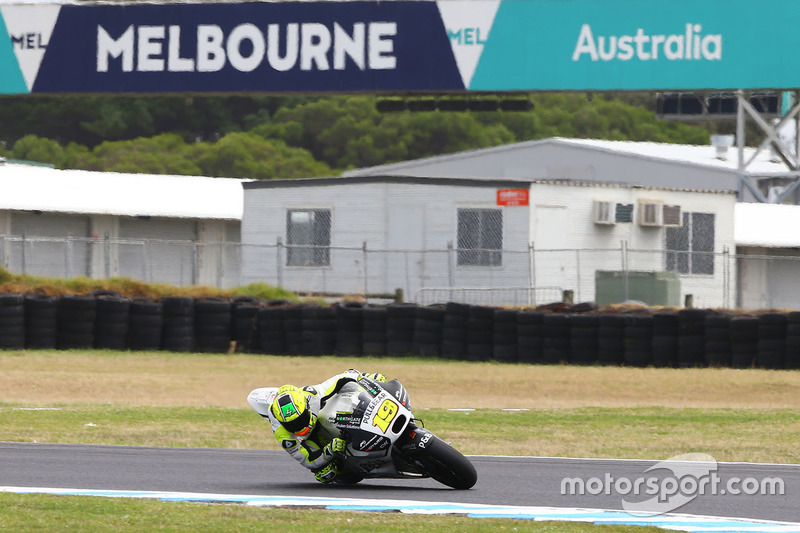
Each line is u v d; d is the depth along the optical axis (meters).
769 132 192.00
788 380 76.06
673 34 106.88
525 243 119.00
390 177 122.62
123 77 116.56
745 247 164.75
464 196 121.19
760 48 105.19
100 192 163.25
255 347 92.00
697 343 83.31
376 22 111.44
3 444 45.19
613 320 84.81
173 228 165.38
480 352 87.31
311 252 126.62
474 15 110.00
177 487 34.66
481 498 32.69
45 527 27.36
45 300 89.94
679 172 199.38
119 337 90.69
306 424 33.66
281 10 113.19
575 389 73.38
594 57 108.38
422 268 121.31
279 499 32.19
